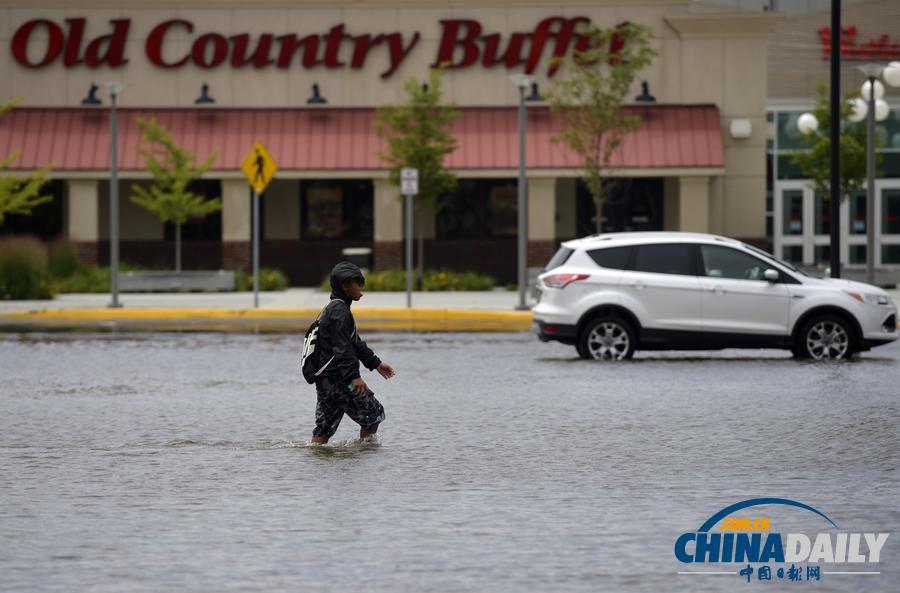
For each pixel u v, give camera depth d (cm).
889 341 8262
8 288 13938
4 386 6988
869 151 11756
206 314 11975
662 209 16950
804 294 8231
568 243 8494
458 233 16938
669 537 3422
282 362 8262
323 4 16625
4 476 4347
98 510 3788
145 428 5434
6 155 16088
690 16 16412
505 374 7488
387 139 15238
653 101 16275
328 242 16988
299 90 16662
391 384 7000
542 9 16525
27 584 2952
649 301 8212
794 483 4172
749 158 16462
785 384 6931
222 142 16225
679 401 6244
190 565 3128
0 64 16575
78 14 16638
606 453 4766
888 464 4512
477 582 2962
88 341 9819
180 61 16612
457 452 4797
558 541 3378
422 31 16638
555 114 16325
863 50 19175
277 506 3838
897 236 18575
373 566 3116
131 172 16025
